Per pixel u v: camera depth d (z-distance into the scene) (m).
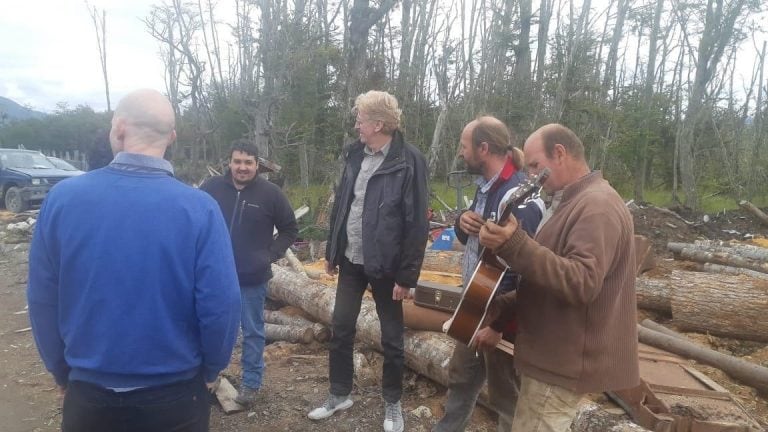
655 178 25.17
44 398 4.57
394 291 3.59
